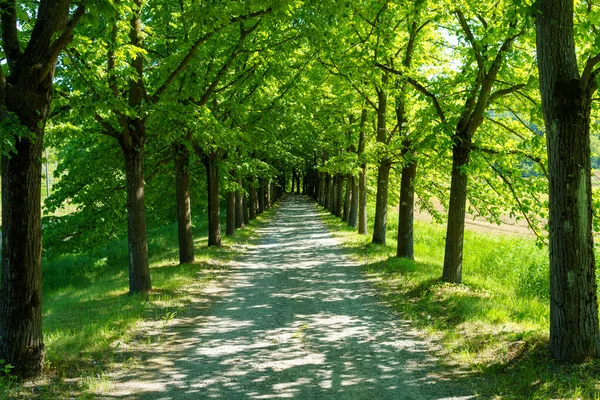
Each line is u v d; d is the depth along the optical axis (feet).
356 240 72.59
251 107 51.19
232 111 46.52
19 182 19.29
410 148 39.93
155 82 40.73
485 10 33.58
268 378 20.20
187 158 51.06
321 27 32.17
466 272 52.39
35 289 19.90
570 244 18.70
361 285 40.60
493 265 54.75
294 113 56.34
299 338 25.98
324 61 47.01
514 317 26.99
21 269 19.48
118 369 21.21
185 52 36.37
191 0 30.27
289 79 50.52
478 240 76.48
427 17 37.04
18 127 16.90
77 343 23.81
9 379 18.67
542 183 35.65
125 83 30.35
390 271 44.62
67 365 21.04
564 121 18.63
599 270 37.65
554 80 18.65
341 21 32.76
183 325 28.71
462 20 33.32
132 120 35.65
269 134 49.78
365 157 54.24
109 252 81.87
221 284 41.93
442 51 49.06
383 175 62.69
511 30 28.58
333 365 21.72
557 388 16.97
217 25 30.58
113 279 54.19
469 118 35.76
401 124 48.03
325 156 139.54
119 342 24.52
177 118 34.04
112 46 29.09
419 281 38.37
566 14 18.53
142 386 19.29
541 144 32.96
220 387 19.25
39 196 20.02
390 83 42.86
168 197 66.59
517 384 18.10
